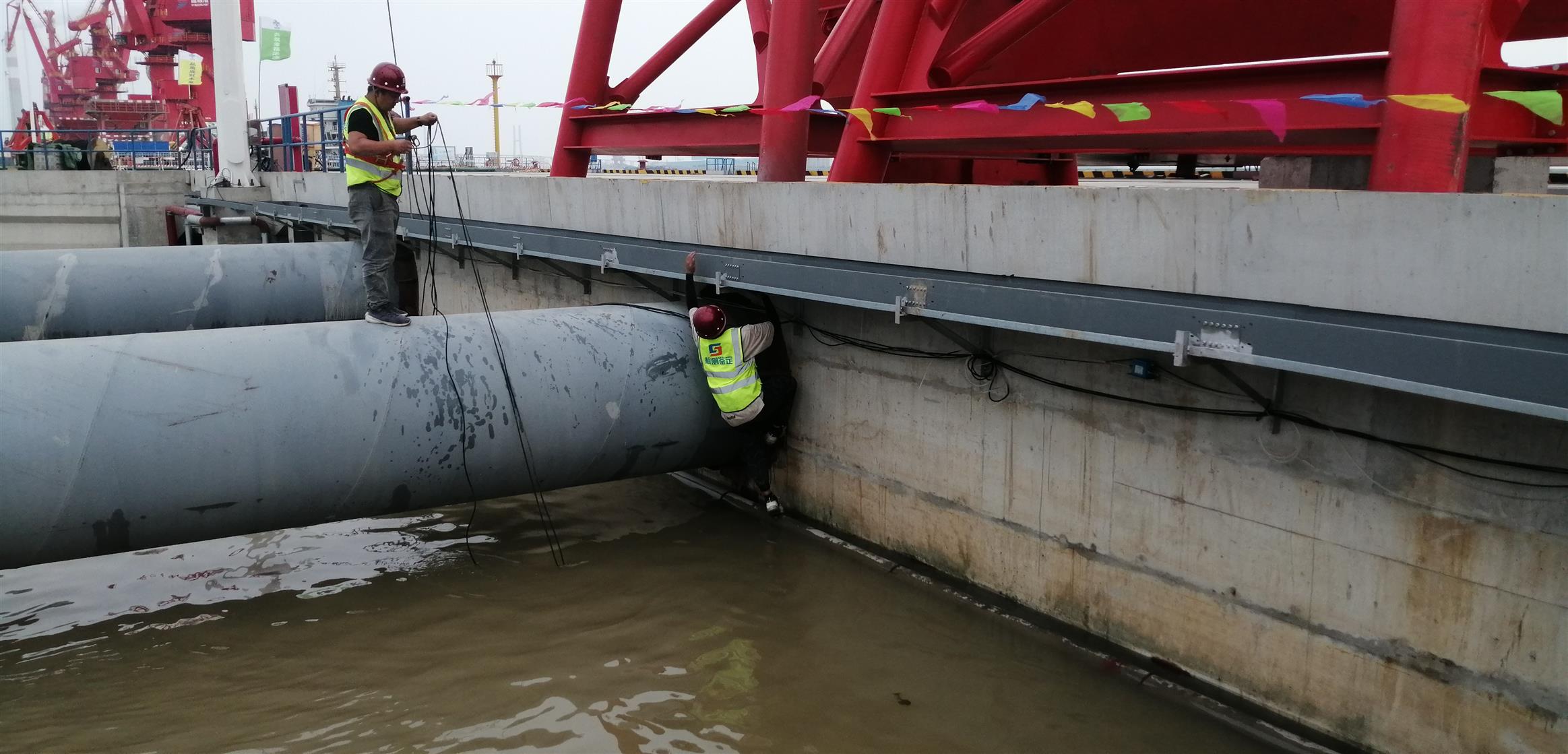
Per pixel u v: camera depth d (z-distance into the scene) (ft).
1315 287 13.24
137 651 18.01
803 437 24.38
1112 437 17.16
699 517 25.04
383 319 21.21
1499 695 12.94
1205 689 16.25
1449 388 11.33
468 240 31.12
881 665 17.46
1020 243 17.04
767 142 24.86
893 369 21.43
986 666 17.42
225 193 57.31
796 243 21.52
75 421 17.34
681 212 24.85
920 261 18.83
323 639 18.42
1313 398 14.42
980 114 20.68
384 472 19.77
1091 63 27.55
